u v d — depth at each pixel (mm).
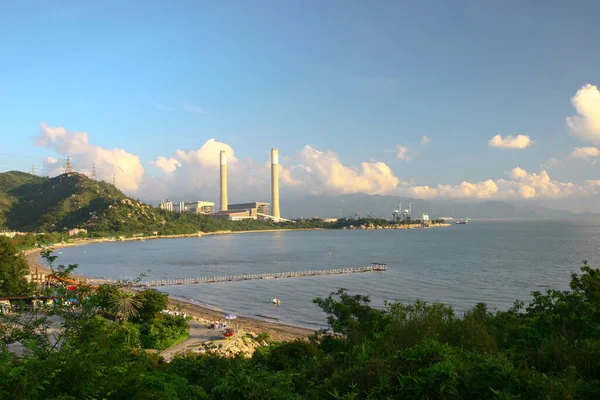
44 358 9789
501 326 18781
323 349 25266
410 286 90938
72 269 13086
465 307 67562
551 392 8859
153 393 11195
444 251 182125
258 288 95938
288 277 111875
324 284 98438
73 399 8891
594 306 16125
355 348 13914
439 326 13555
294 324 63438
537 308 20062
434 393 9312
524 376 9406
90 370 9500
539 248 184000
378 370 10391
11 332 11250
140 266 142875
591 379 10109
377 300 76250
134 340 16875
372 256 165875
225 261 156000
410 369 10242
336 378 10914
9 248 60312
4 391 8312
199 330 54875
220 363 20188
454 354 10586
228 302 81062
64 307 12039
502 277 99375
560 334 13875
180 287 99562
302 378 13242
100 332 11742
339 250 199375
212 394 12406
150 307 50750
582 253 156250
